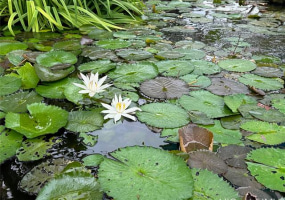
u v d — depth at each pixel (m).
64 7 2.12
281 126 1.16
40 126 1.12
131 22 2.42
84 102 1.29
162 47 1.89
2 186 0.92
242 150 1.05
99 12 2.37
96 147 1.07
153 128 1.16
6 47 1.78
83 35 2.08
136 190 0.88
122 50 1.81
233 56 1.79
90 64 1.59
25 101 1.28
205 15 2.77
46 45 1.88
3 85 1.36
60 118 1.16
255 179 0.95
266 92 1.41
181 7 3.04
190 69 1.57
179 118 1.20
